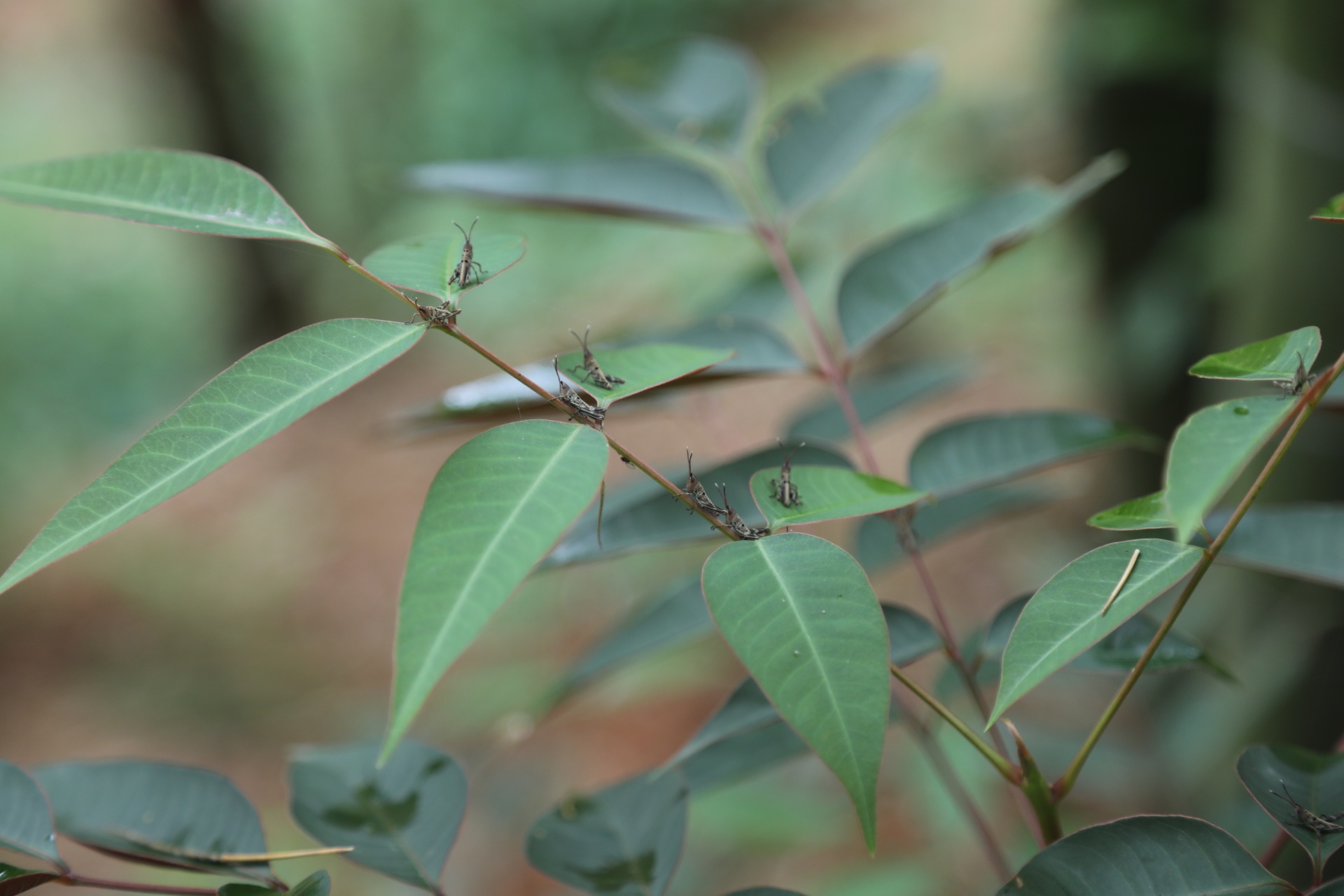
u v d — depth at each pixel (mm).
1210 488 807
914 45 6359
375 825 954
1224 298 2090
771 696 843
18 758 3887
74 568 5051
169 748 3770
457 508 830
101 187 896
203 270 7188
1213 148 2596
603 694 3168
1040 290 4395
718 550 869
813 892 2141
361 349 866
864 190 4379
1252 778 914
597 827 963
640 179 1266
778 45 7832
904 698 1110
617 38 8320
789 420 1295
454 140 8234
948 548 3572
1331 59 1283
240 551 4969
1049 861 878
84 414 6711
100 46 8758
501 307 5840
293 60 7754
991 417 1068
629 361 906
